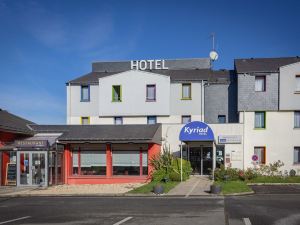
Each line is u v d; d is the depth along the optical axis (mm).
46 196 22172
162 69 41438
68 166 29422
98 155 29391
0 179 27250
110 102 36781
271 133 33125
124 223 12734
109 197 21031
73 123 37625
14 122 30750
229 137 32531
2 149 27297
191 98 35844
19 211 16062
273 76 33594
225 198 19578
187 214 14438
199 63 41625
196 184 25672
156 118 36156
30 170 27000
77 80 38219
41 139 28953
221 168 28984
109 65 43125
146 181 28562
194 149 32406
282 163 32719
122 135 29078
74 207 16875
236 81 35719
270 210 15172
